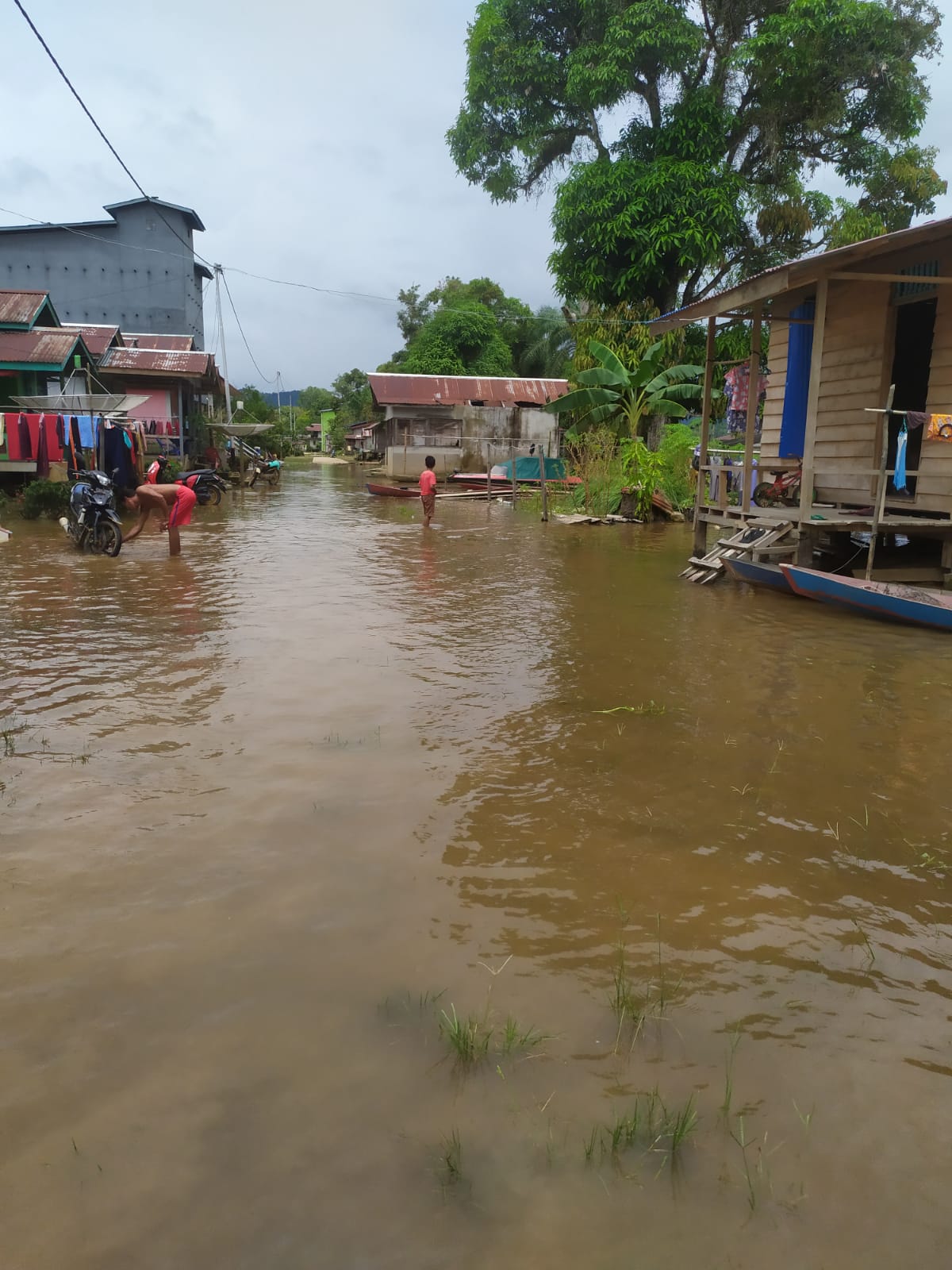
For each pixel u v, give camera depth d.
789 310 12.16
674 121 22.41
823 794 4.46
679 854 3.78
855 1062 2.54
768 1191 2.09
